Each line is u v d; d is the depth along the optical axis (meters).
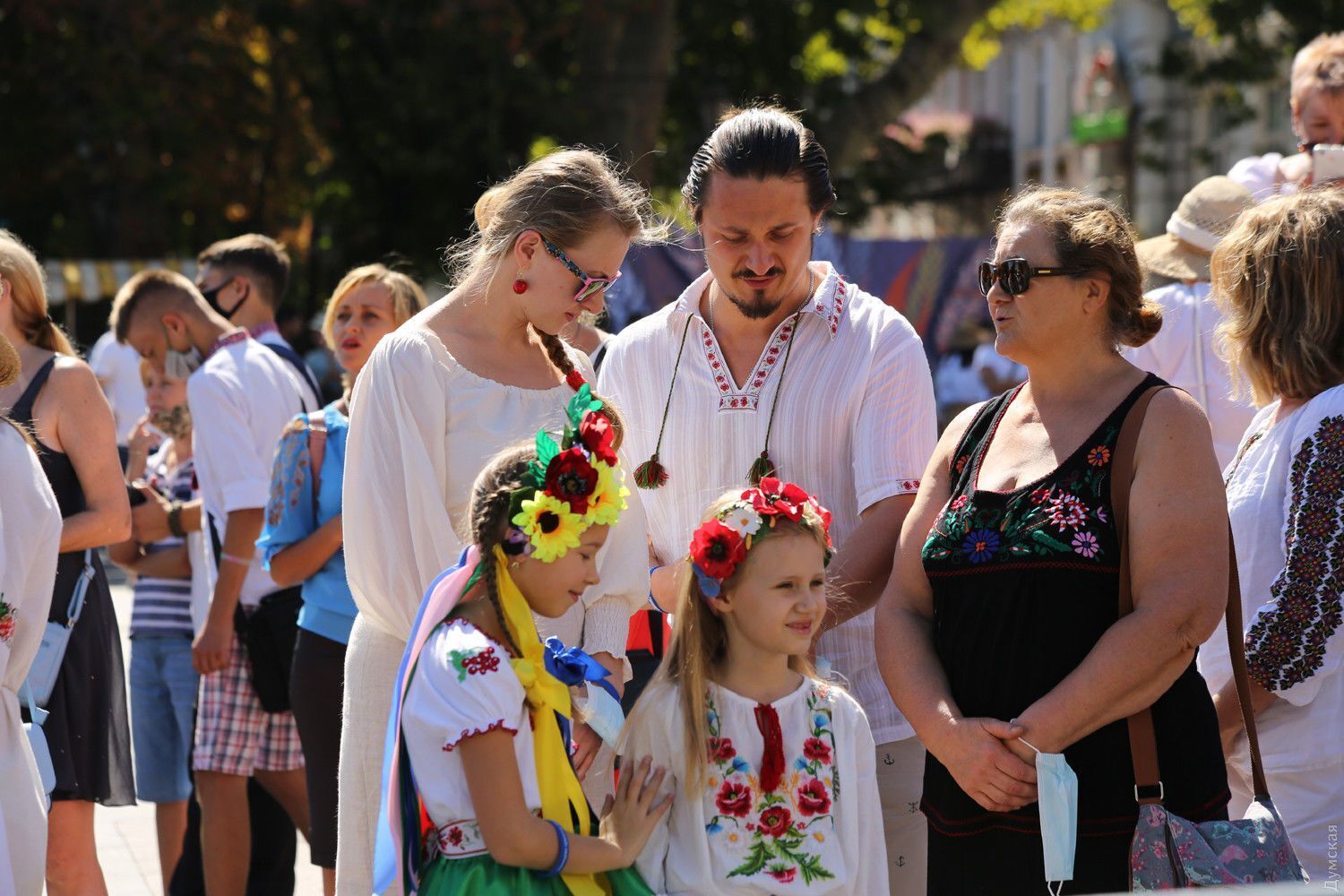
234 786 6.38
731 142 4.50
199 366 7.16
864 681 4.73
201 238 24.02
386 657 4.32
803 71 24.17
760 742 3.81
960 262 17.42
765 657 3.86
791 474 4.71
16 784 4.70
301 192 23.28
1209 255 6.05
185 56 21.03
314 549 5.74
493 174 21.14
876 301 4.79
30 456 4.86
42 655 5.49
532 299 4.28
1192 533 3.80
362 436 4.26
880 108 21.91
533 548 3.58
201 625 6.89
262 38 21.98
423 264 22.17
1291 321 4.47
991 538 4.02
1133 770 3.83
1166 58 27.02
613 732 3.97
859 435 4.66
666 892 3.76
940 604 4.15
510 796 3.44
